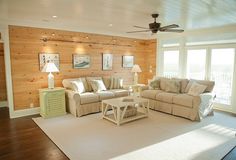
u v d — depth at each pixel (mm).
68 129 4004
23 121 4531
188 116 4648
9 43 4633
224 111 5477
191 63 6305
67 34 5574
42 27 5090
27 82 4984
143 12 3842
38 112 5215
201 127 4113
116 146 3219
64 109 5098
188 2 3135
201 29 5785
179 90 5508
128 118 4496
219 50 5613
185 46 6387
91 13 3953
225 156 2869
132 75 7383
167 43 6949
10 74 4707
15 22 4641
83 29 5840
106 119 4645
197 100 4473
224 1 3047
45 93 4730
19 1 3104
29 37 4914
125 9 3623
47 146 3227
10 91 4746
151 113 5223
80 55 5898
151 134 3736
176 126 4184
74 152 3012
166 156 2881
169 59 6969
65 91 5188
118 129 4008
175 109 4961
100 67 6430
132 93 6340
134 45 7316
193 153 2969
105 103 4684
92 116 4930
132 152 3010
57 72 5484
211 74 5852
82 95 4980
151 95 5590
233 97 5363
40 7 3480
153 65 7453
